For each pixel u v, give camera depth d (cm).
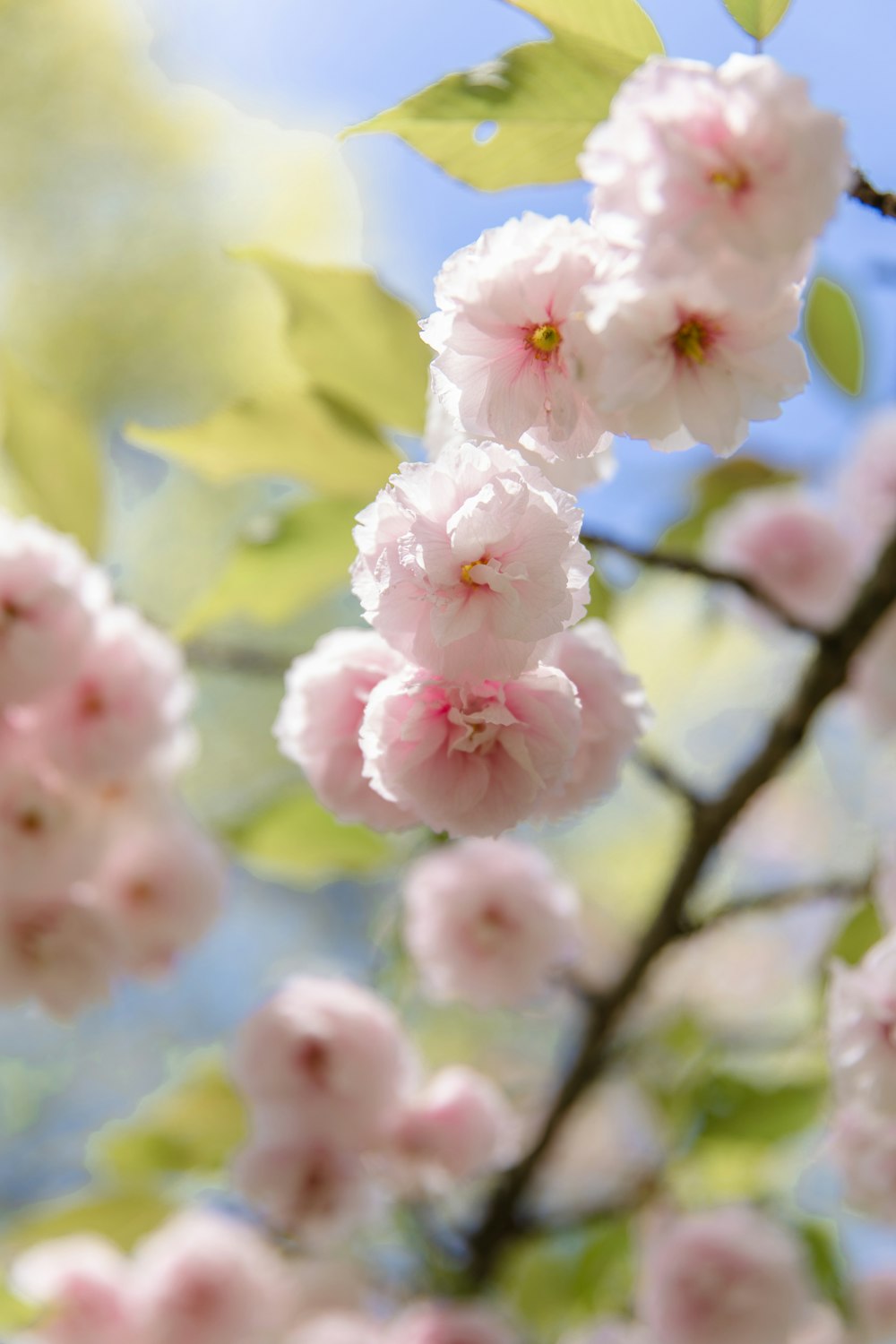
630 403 85
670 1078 147
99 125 397
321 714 93
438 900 130
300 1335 133
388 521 84
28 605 105
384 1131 133
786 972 210
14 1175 263
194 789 309
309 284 104
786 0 89
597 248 85
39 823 108
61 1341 131
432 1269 138
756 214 84
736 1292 121
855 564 138
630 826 266
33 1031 330
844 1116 103
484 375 87
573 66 90
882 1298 135
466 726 85
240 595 110
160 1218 143
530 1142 138
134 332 402
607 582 104
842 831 247
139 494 380
